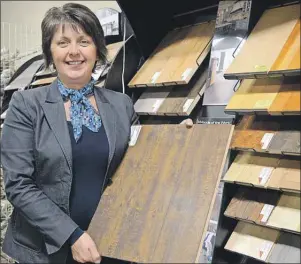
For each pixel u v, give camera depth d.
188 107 1.79
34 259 1.61
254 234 1.48
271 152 1.41
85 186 1.60
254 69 1.44
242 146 1.51
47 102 1.60
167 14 2.24
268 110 1.39
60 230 1.48
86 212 1.61
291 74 1.34
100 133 1.62
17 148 1.55
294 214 1.36
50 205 1.52
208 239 1.60
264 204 1.47
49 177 1.57
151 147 1.59
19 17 4.84
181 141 1.51
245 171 1.52
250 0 1.66
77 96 1.63
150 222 1.39
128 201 1.51
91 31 1.59
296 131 1.41
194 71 1.80
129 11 2.11
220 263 1.61
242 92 1.54
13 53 3.92
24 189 1.52
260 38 1.54
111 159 1.60
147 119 2.17
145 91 2.18
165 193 1.42
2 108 3.24
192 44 1.95
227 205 1.61
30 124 1.57
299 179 1.34
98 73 2.22
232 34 1.71
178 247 1.28
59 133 1.55
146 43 2.20
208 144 1.42
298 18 1.48
